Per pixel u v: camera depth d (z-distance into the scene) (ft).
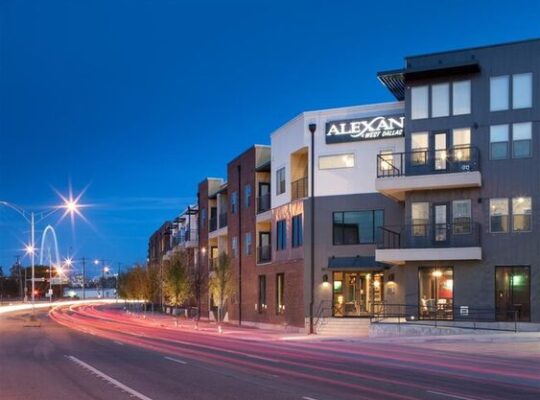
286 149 146.00
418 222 116.98
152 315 244.63
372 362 71.82
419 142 118.21
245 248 170.40
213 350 88.07
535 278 108.99
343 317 129.49
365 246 129.39
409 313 116.47
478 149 113.91
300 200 137.90
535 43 112.37
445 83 117.29
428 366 67.51
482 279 112.16
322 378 56.59
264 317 156.04
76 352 83.87
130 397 45.34
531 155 111.14
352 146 132.26
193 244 232.12
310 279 133.49
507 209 111.75
